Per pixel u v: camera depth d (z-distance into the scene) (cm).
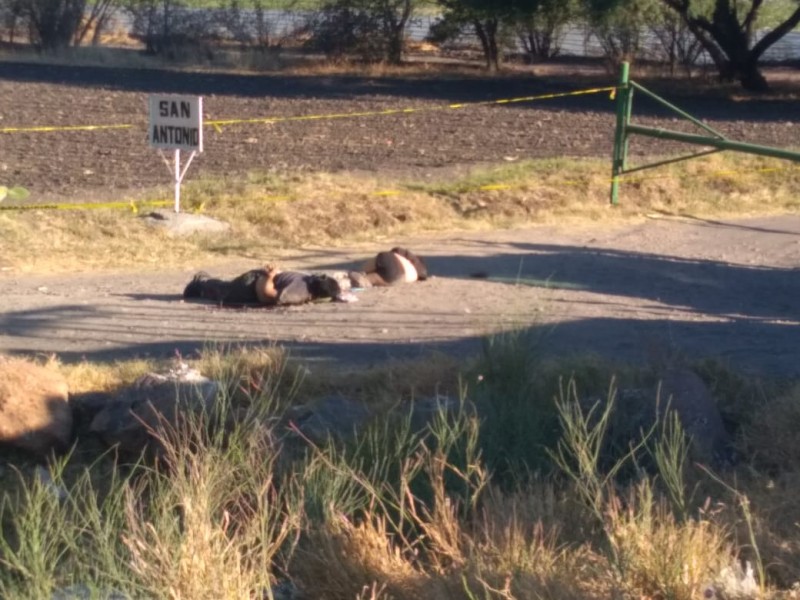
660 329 912
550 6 3372
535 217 1410
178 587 413
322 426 632
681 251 1247
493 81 3372
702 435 629
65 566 460
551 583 440
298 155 1912
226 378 691
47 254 1177
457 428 571
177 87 3122
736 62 3206
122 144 2025
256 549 466
